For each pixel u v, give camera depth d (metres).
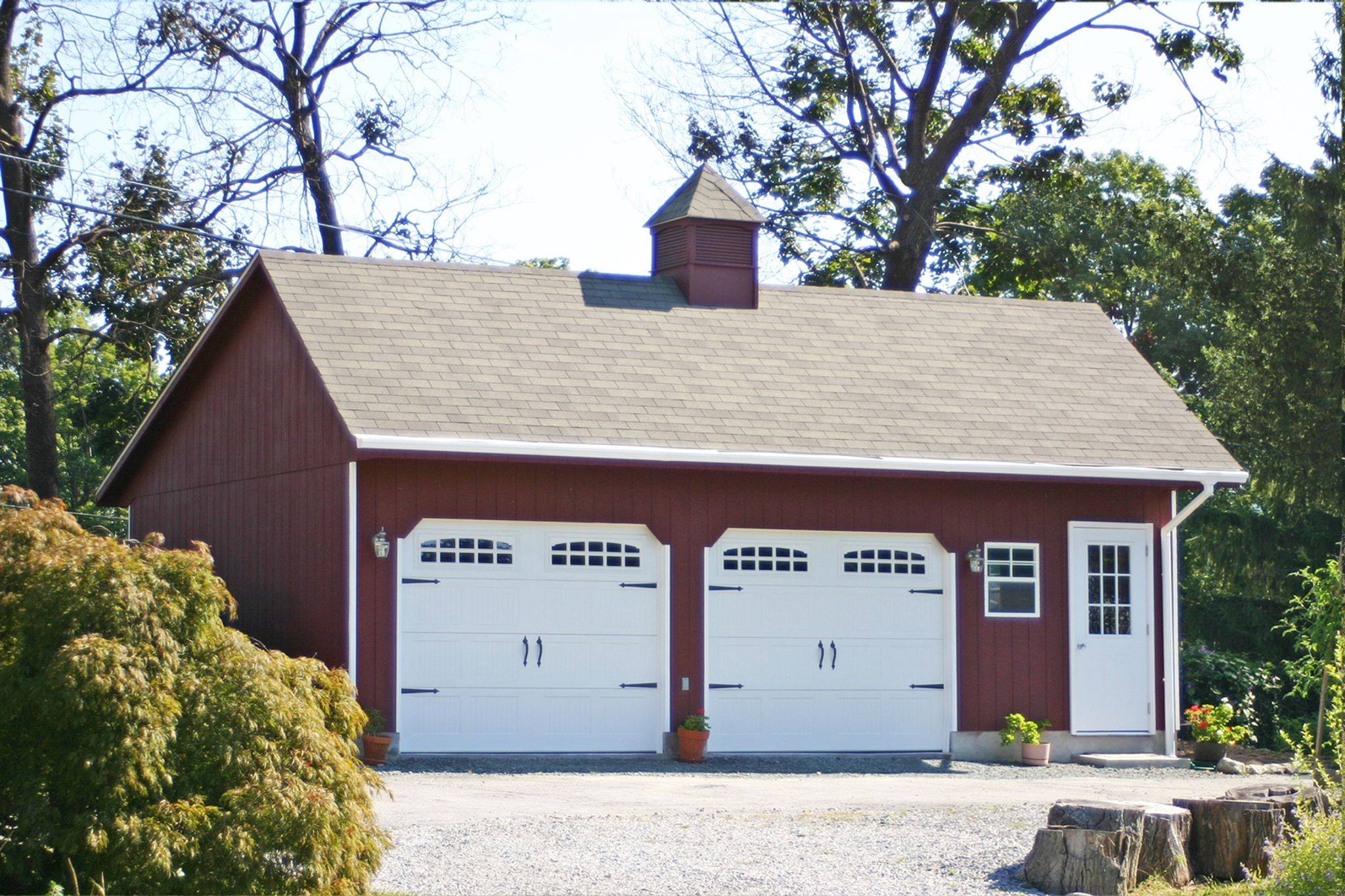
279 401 16.94
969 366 18.55
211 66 29.83
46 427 27.88
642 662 15.81
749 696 16.16
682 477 16.02
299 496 16.17
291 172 30.50
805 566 16.50
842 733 16.47
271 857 7.28
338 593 15.02
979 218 34.38
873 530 16.64
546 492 15.52
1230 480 17.41
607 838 10.21
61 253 28.14
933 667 16.86
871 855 9.88
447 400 15.24
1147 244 32.97
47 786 7.24
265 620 16.91
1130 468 17.09
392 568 14.94
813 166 33.00
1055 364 19.03
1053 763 16.89
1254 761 18.19
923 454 16.44
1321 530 26.34
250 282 17.58
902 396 17.48
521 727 15.33
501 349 16.44
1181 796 12.52
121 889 7.02
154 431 21.11
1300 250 24.23
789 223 33.66
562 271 18.47
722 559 16.20
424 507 15.07
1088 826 9.40
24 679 7.24
